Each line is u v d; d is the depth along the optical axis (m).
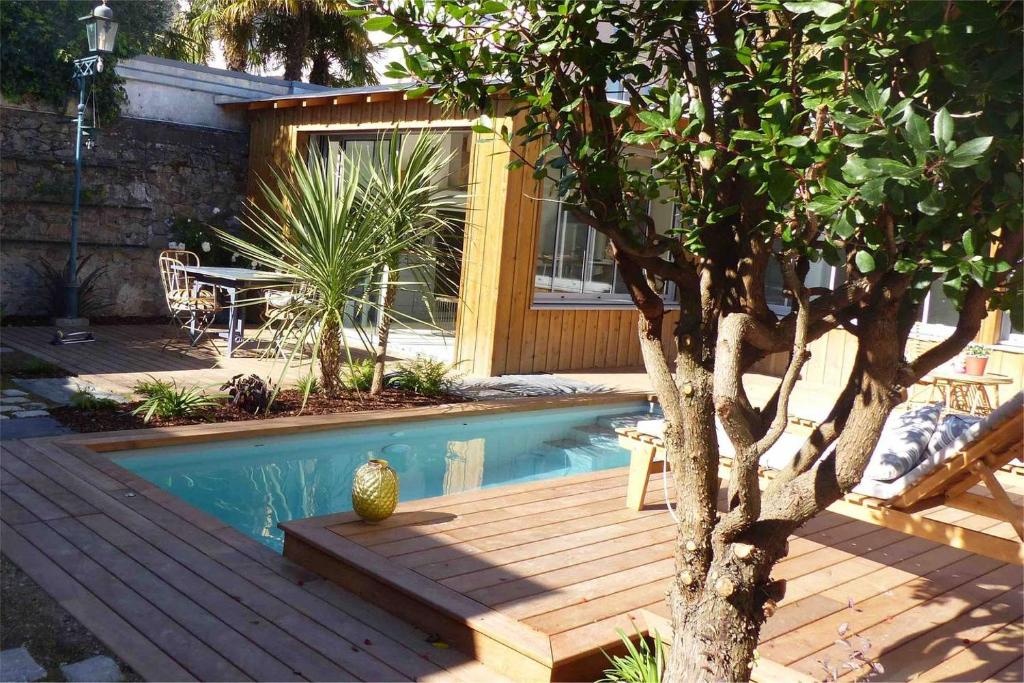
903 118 1.53
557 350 9.44
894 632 3.37
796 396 8.69
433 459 6.35
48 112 9.95
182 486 5.37
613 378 9.32
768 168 1.69
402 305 10.49
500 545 3.93
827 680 2.78
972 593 3.85
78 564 3.61
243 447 5.93
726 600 2.16
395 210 6.79
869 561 4.20
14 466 4.80
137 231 10.77
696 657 2.20
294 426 6.13
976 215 1.81
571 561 3.79
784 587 2.20
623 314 10.23
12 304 9.86
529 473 6.14
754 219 2.11
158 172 10.89
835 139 1.61
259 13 18.58
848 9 1.62
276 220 11.07
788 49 1.93
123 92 10.38
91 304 10.36
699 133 2.01
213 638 3.04
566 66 2.14
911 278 1.92
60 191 10.06
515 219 8.56
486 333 8.69
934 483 3.61
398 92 8.98
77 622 3.09
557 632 3.02
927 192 1.51
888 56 1.71
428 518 4.24
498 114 8.30
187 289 9.50
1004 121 1.64
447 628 3.16
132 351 8.60
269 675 2.81
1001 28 1.57
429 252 7.15
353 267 6.64
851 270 2.03
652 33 2.11
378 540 3.83
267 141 11.30
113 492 4.54
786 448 4.60
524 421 7.55
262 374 7.87
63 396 6.46
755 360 2.24
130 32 15.35
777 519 2.14
